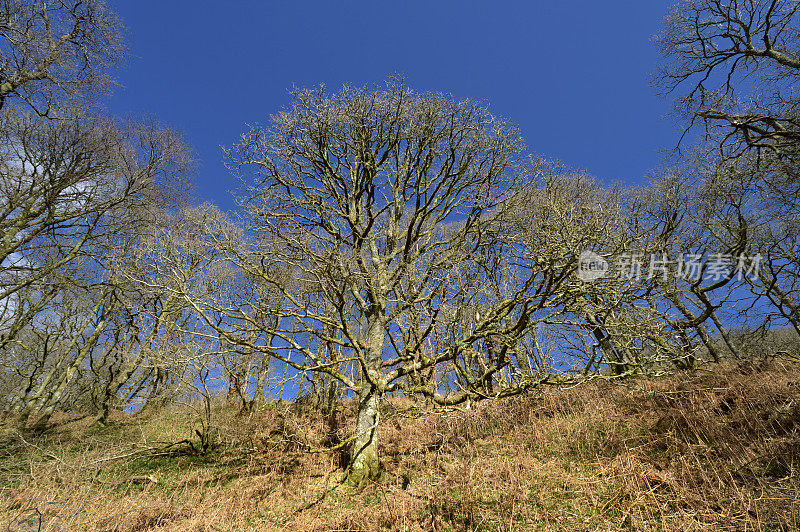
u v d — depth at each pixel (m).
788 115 10.02
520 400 10.30
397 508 5.88
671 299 10.74
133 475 8.62
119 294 13.44
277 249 8.06
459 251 9.48
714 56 11.57
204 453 9.75
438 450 8.50
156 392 14.05
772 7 9.98
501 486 6.19
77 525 5.62
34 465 8.74
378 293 9.15
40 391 14.59
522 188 9.71
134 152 13.20
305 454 8.63
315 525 5.72
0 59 9.25
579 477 6.21
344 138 9.84
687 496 5.13
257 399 11.38
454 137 9.95
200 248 8.34
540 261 7.14
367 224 9.48
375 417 7.65
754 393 7.13
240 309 7.45
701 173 12.74
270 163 9.23
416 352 8.64
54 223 12.09
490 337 8.52
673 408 7.66
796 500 4.42
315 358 7.61
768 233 11.84
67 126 11.56
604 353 9.45
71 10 9.81
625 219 8.73
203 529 5.77
